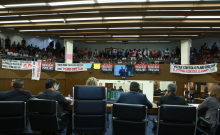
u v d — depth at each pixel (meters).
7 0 7.91
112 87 12.44
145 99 2.96
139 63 12.96
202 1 7.59
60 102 3.15
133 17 9.45
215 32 12.11
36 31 13.78
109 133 3.90
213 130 2.79
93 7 8.20
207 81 11.36
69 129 3.64
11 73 11.82
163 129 2.54
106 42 20.39
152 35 13.45
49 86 3.25
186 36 13.50
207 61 12.12
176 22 9.88
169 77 12.36
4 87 11.68
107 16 9.28
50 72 12.57
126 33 13.01
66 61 14.81
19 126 2.79
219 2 7.49
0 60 11.51
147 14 8.98
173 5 7.77
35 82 12.29
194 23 10.52
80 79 12.97
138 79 12.55
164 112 2.50
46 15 9.97
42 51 16.92
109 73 12.77
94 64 12.87
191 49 18.50
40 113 2.86
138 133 2.54
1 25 12.12
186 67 11.88
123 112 2.56
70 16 9.77
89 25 11.52
